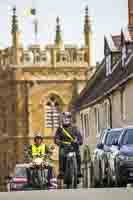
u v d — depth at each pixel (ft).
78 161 115.85
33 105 386.73
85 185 204.64
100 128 222.07
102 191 95.09
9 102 390.83
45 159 121.60
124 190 96.37
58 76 385.09
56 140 115.24
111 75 215.10
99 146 133.59
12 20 393.70
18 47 388.37
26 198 87.61
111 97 197.57
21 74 387.34
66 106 384.27
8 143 390.63
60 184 152.56
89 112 252.01
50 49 386.11
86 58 386.73
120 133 123.13
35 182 121.19
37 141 121.39
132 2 247.09
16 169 179.11
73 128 115.24
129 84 173.06
